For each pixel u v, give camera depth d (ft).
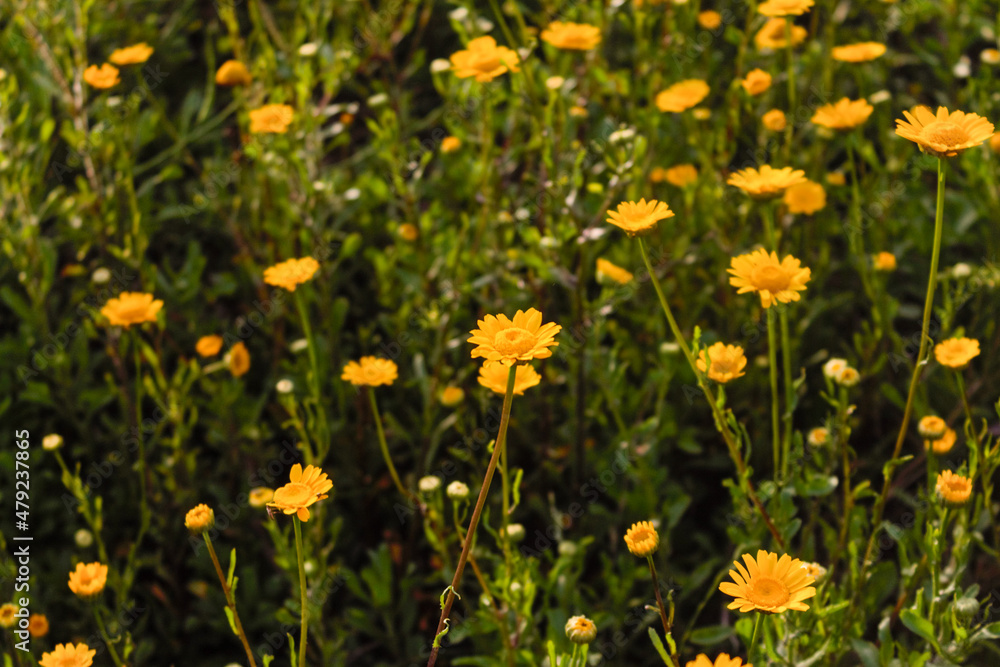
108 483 8.88
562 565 6.65
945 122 4.82
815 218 9.12
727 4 10.25
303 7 9.91
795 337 8.52
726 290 8.68
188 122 10.16
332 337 8.87
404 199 8.68
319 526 7.06
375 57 10.37
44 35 9.29
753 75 8.43
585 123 9.32
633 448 7.77
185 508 8.39
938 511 5.72
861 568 6.31
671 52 9.16
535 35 9.52
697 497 8.55
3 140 8.95
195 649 8.18
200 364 9.37
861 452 8.75
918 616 5.57
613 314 9.12
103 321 8.17
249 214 10.09
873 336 8.59
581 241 7.23
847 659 6.80
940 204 4.95
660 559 7.71
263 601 8.17
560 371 8.27
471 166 9.10
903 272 9.63
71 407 8.79
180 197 11.03
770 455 8.60
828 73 9.47
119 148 8.80
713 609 7.98
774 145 8.59
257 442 8.47
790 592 4.31
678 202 9.09
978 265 9.54
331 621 7.55
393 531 8.68
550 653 4.75
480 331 4.42
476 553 6.49
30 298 9.70
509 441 8.59
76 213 9.16
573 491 8.22
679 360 8.30
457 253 8.29
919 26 11.78
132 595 8.34
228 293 9.84
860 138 8.43
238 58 9.80
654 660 7.48
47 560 8.32
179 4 12.07
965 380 8.69
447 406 8.36
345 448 8.68
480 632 6.80
